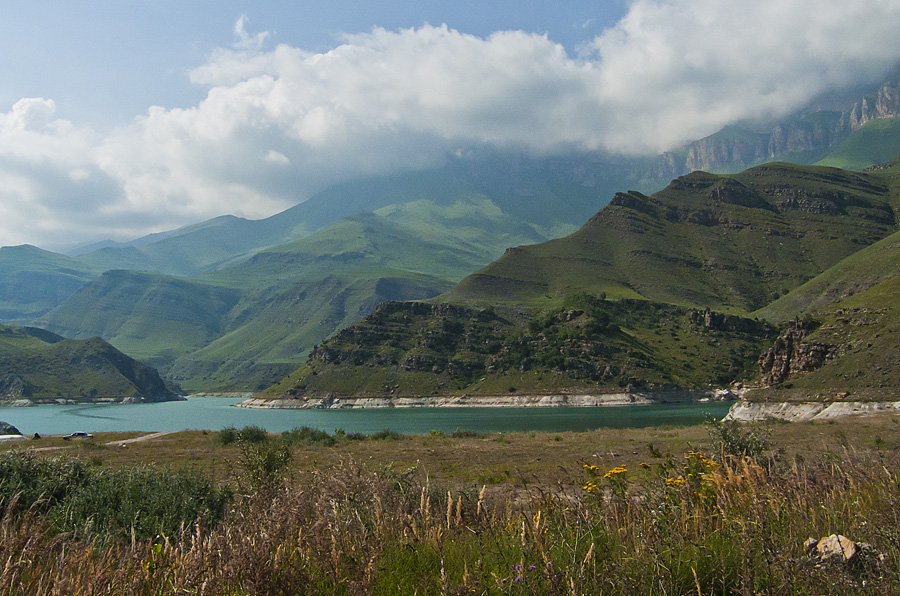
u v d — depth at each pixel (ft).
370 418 553.23
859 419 189.98
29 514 35.83
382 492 35.29
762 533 25.96
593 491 33.04
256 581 23.07
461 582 23.89
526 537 27.78
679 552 24.03
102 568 27.27
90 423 565.12
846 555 23.24
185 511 43.42
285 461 57.26
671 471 39.86
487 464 105.91
